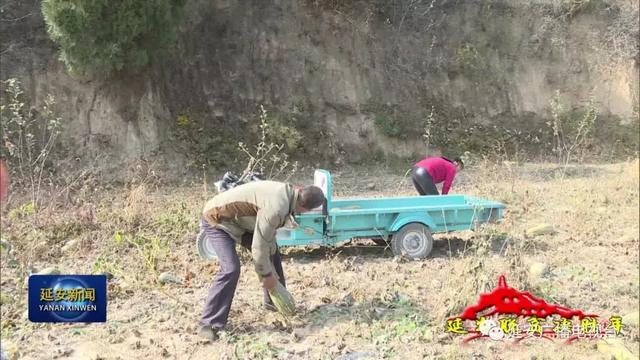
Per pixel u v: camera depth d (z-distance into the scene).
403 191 12.60
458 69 17.38
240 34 15.34
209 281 6.57
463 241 8.34
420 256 7.46
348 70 16.06
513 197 10.64
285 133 14.23
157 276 6.50
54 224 8.11
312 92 15.49
